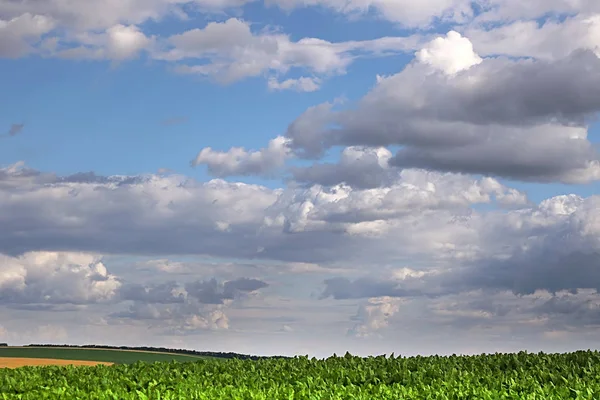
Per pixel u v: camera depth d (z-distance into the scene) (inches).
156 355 2204.7
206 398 660.1
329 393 683.4
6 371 896.3
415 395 672.4
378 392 691.4
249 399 655.1
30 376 840.9
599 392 653.9
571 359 917.8
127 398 668.1
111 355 2191.2
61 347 2440.9
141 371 868.6
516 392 679.1
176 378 784.9
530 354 963.3
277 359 975.0
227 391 698.8
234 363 943.7
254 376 813.2
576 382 711.1
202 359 987.3
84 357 2105.1
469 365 888.9
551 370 823.1
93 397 677.9
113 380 798.5
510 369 860.6
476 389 682.8
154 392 696.4
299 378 800.3
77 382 792.9
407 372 799.7
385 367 860.6
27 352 2256.4
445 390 689.6
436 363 896.3
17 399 700.7
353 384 768.9
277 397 660.7
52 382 799.1
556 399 641.6
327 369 839.1
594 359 901.8
